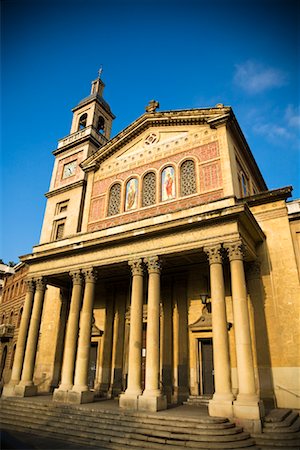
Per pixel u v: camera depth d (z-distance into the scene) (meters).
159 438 10.05
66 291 22.55
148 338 13.83
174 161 20.53
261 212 16.91
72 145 29.31
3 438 10.81
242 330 12.09
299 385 13.20
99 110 31.89
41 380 20.69
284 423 10.62
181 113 21.20
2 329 31.97
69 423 12.36
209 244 13.91
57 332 21.73
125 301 20.03
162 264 16.77
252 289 15.56
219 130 19.44
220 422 10.49
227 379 11.70
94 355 20.12
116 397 17.64
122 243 16.58
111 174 23.52
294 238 16.05
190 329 16.83
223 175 18.06
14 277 37.31
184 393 15.84
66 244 19.44
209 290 17.20
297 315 14.24
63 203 26.77
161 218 16.09
